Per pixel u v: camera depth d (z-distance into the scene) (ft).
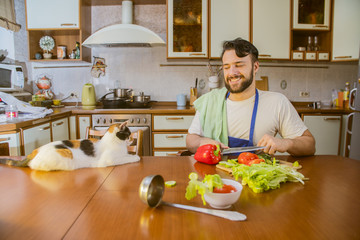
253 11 9.27
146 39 8.93
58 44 10.16
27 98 9.96
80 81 10.41
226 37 9.33
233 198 2.01
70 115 8.71
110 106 9.17
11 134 5.72
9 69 8.19
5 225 1.84
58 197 2.32
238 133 4.72
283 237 1.68
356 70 10.82
